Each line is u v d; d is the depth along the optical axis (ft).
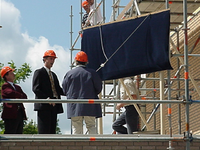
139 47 32.30
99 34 33.78
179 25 48.70
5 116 32.27
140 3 39.93
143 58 32.12
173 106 50.75
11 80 33.88
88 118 31.04
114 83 45.21
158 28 31.94
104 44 33.55
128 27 32.99
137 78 38.24
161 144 27.61
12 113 32.32
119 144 27.30
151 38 32.07
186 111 26.91
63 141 26.91
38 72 32.60
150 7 41.22
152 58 31.81
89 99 28.81
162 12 32.17
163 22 31.91
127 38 32.78
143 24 32.45
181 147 27.55
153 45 31.89
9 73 33.81
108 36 33.53
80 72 31.30
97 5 45.60
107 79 33.06
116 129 38.32
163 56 31.40
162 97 33.45
